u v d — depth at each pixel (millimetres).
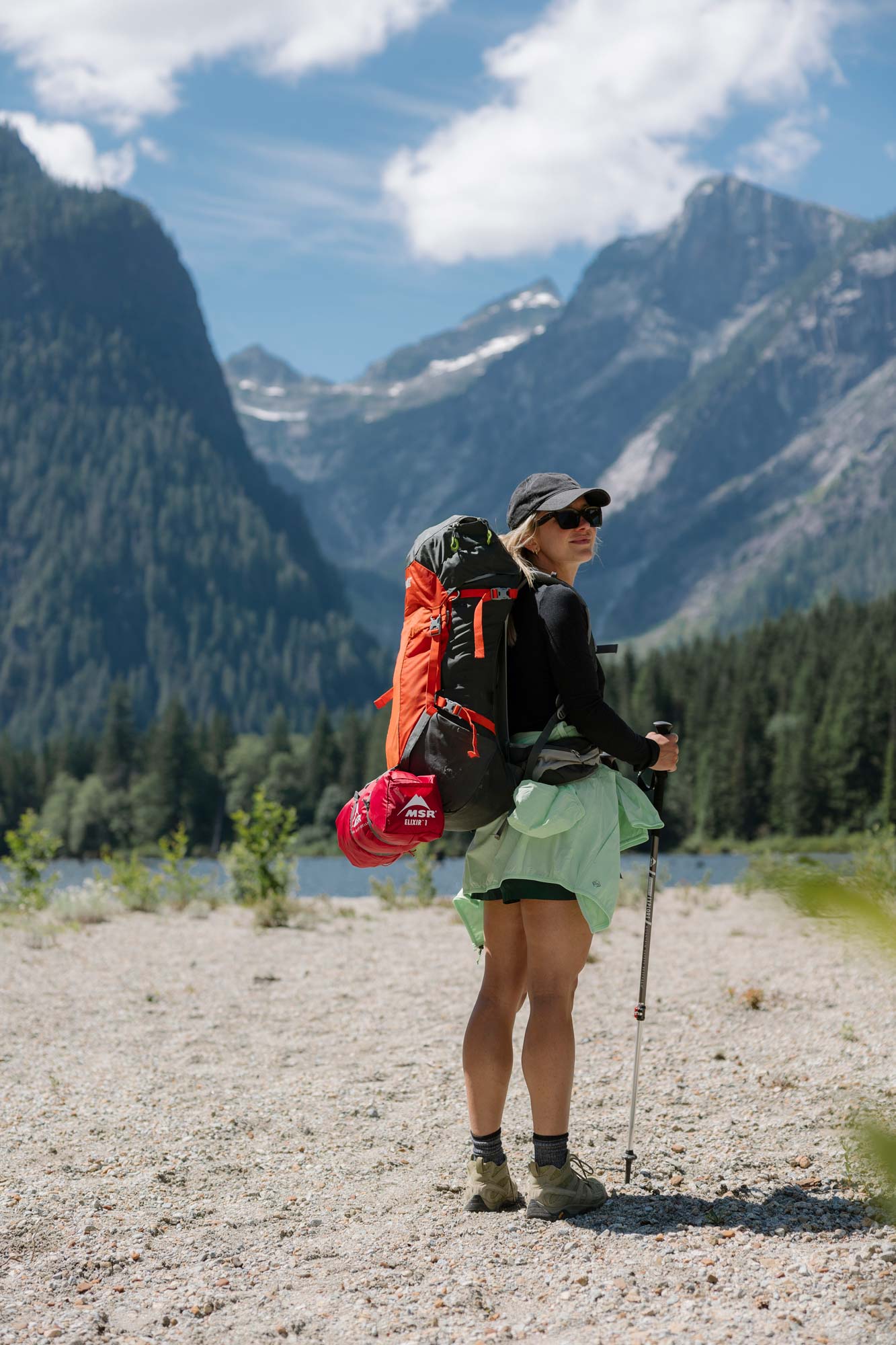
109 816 119188
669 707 128875
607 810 3184
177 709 124312
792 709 120625
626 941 8766
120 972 7547
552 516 3424
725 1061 4848
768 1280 2578
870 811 89938
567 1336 2371
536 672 3191
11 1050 5301
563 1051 3127
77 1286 2756
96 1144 3918
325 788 122375
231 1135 4039
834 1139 3658
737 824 105312
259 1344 2418
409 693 3133
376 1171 3633
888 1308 2389
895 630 136750
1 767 135000
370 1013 6184
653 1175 3438
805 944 7945
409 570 3258
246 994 6777
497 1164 3246
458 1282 2699
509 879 3164
